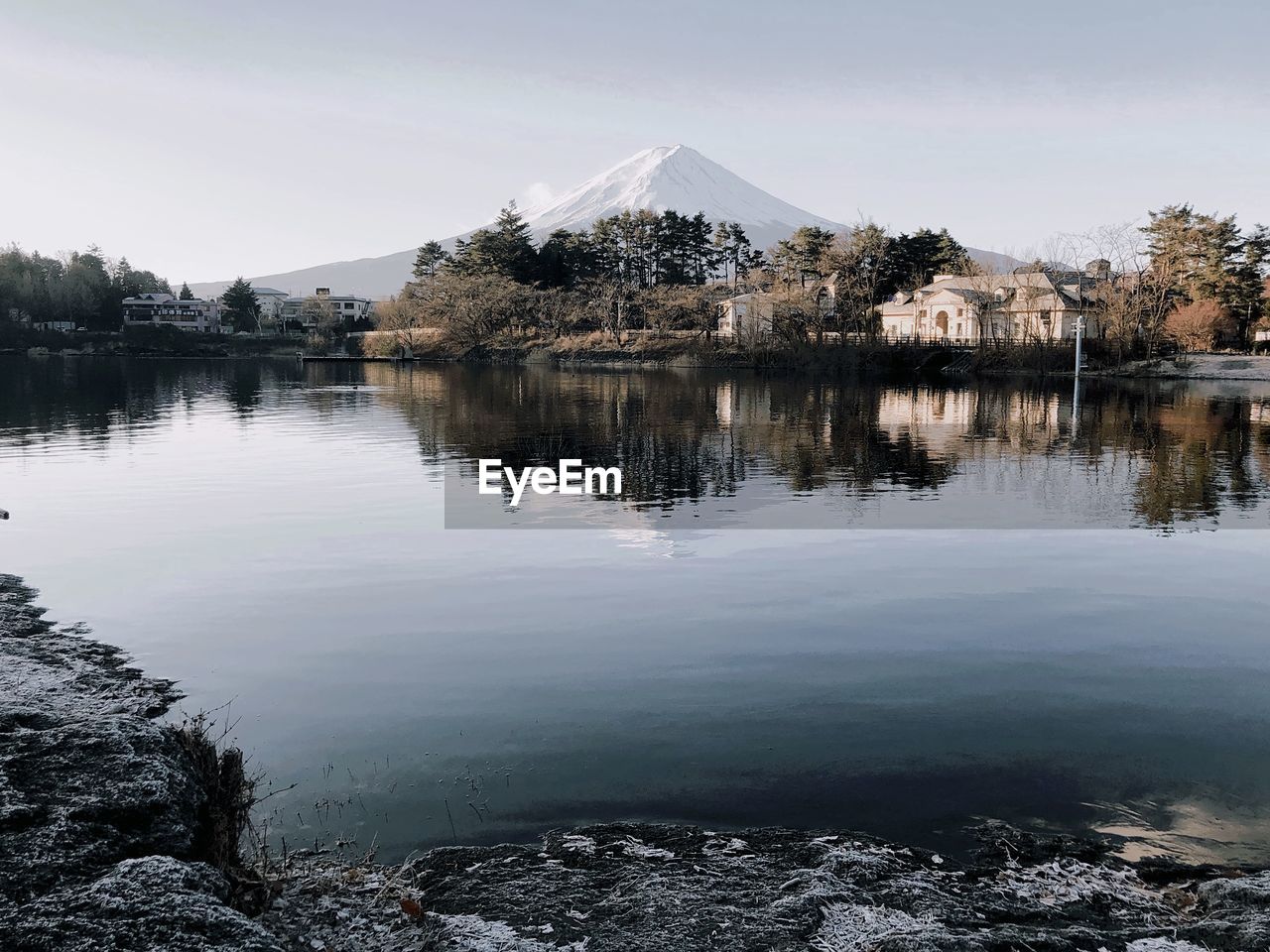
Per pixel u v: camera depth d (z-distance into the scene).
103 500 18.08
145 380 65.25
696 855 5.44
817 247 113.62
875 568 12.77
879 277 108.44
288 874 5.11
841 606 10.84
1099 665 8.72
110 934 3.88
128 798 5.20
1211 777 6.43
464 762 6.69
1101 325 76.94
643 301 115.25
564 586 11.76
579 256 128.25
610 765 6.63
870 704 7.75
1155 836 5.70
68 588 11.52
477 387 59.78
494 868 5.27
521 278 123.62
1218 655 9.01
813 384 63.00
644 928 4.59
